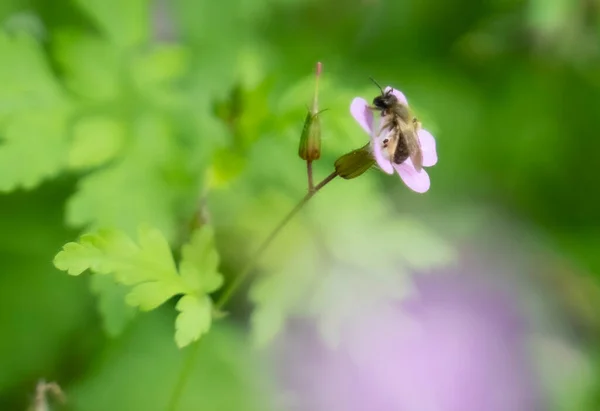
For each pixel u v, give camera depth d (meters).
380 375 0.29
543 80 0.33
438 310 0.31
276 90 0.30
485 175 0.32
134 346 0.27
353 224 0.27
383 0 0.33
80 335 0.26
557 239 0.33
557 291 0.32
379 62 0.33
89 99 0.26
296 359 0.28
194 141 0.27
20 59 0.26
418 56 0.33
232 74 0.29
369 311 0.26
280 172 0.27
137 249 0.22
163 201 0.26
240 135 0.26
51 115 0.26
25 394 0.26
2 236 0.27
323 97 0.27
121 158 0.26
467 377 0.30
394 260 0.27
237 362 0.27
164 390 0.26
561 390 0.30
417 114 0.27
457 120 0.32
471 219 0.32
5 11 0.28
